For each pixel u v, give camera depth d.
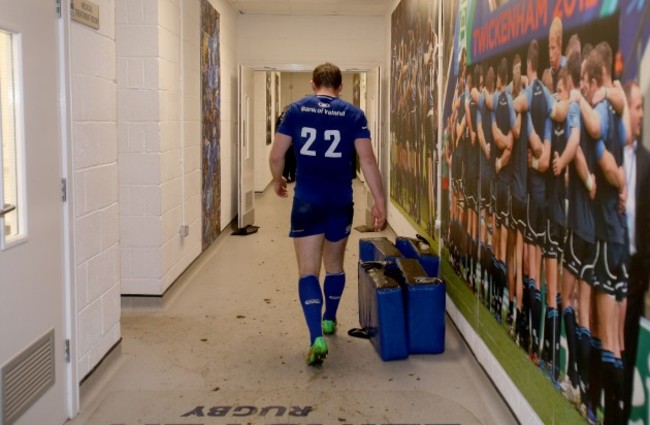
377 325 3.55
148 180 4.42
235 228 8.02
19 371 2.32
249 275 5.54
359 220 9.03
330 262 3.77
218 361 3.49
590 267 1.88
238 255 6.39
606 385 1.77
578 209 1.97
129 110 4.39
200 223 5.86
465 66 3.60
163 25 4.46
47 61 2.53
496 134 2.96
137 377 3.25
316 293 3.44
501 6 2.86
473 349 3.40
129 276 4.45
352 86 16.25
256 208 10.00
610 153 1.74
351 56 8.66
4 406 2.21
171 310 4.46
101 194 3.16
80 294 2.90
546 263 2.27
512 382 2.70
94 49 3.04
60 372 2.69
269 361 3.50
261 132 11.72
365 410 2.90
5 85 2.24
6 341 2.22
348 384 3.19
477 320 3.33
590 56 1.87
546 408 2.28
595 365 1.84
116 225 3.41
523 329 2.54
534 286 2.41
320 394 3.07
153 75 4.36
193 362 3.47
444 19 4.27
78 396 2.84
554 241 2.19
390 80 7.83
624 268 1.66
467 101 3.55
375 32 8.62
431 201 4.83
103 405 2.93
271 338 3.88
